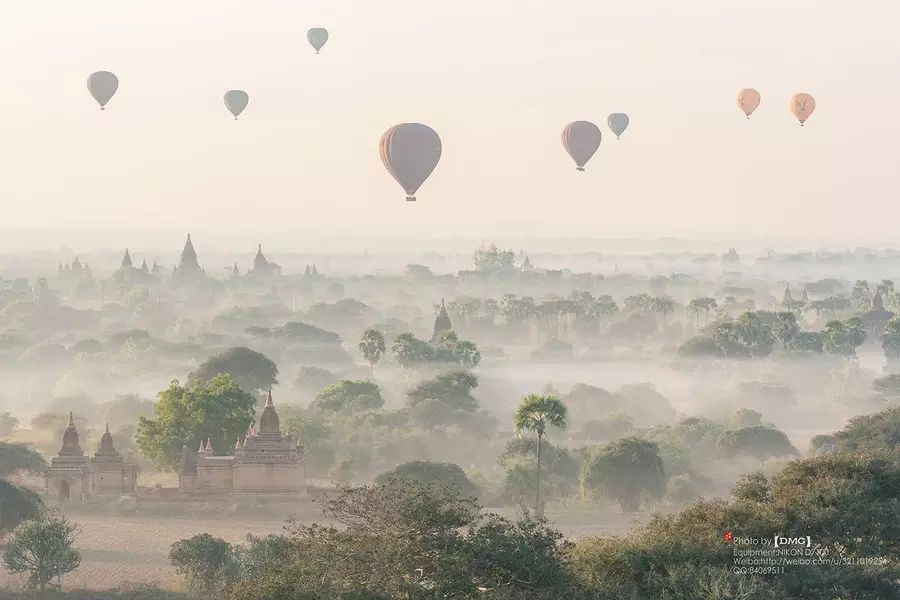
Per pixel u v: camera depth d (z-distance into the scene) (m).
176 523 147.62
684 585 69.75
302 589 61.91
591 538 78.44
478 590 64.00
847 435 155.88
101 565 123.69
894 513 79.81
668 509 155.62
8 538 129.62
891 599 72.31
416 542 64.56
